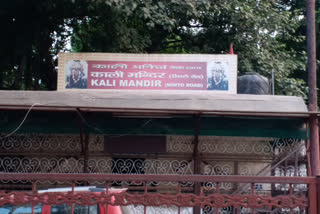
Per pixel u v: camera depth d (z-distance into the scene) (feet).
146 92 25.46
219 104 23.36
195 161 25.53
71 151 25.90
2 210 15.17
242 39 39.91
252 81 27.58
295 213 19.79
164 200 12.55
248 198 12.55
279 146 26.02
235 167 26.23
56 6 36.22
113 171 25.94
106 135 25.38
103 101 23.36
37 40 39.52
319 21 47.34
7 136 24.82
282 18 41.01
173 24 34.94
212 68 25.80
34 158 25.64
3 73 41.52
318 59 51.26
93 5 34.58
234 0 39.14
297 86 40.98
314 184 12.62
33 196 12.49
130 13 33.01
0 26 37.78
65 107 21.65
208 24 41.83
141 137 25.53
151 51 43.91
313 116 22.79
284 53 43.06
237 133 24.35
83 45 40.04
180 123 24.49
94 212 14.98
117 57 25.89
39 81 41.98
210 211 21.80
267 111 21.81
